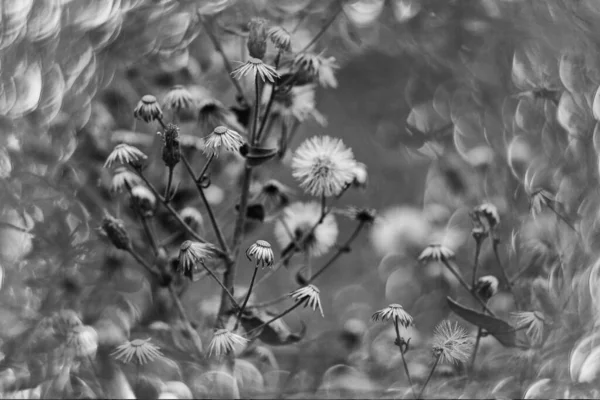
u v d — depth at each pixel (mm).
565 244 585
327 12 632
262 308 554
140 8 625
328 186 527
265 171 586
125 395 534
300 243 554
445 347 514
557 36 641
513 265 608
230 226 610
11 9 607
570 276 575
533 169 627
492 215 551
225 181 598
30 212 583
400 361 594
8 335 550
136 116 502
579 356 545
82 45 622
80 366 540
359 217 563
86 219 591
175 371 540
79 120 607
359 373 593
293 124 571
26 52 609
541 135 637
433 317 647
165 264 544
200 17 579
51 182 591
